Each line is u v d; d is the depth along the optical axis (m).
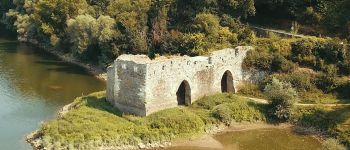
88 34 118.94
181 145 73.38
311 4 111.94
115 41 111.56
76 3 131.25
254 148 74.06
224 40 99.88
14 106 88.69
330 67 89.31
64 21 131.75
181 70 81.56
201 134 76.50
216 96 85.88
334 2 104.44
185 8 114.44
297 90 87.31
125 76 78.56
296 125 80.50
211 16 105.62
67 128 72.25
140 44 108.81
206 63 85.56
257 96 88.88
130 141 72.06
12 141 73.88
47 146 70.19
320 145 74.81
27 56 127.75
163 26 110.25
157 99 78.88
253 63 91.44
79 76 110.44
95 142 70.56
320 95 86.50
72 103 86.69
